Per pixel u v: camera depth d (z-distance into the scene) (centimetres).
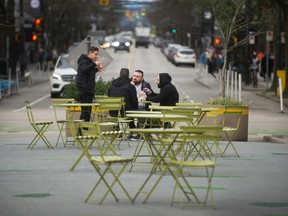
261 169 2934
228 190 2433
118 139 3838
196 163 2128
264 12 8844
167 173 2753
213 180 2627
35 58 14862
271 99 7844
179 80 11838
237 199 2277
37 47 14875
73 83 4562
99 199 2244
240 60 10419
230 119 4044
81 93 3853
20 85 10531
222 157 3303
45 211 2072
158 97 3838
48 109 6481
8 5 9994
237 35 9562
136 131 2372
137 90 4075
